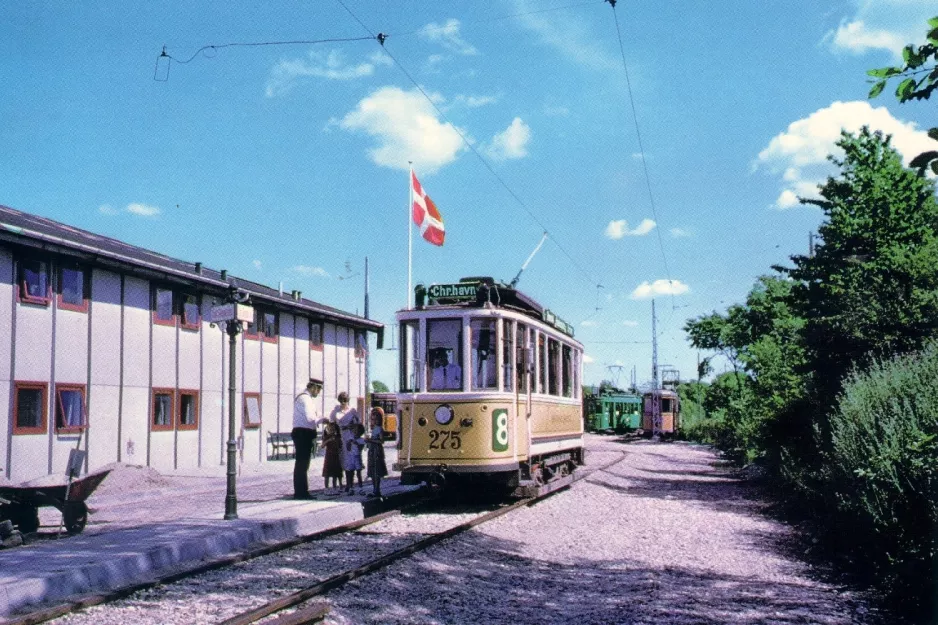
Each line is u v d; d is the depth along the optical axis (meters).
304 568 8.49
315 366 35.22
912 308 12.44
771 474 17.80
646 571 8.74
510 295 14.88
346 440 15.14
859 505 8.82
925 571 6.89
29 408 20.25
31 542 10.34
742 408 22.98
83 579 7.37
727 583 8.16
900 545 7.55
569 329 19.05
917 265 12.77
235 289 11.31
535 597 7.52
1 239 18.97
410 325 14.29
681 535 11.34
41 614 6.24
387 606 6.95
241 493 16.84
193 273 28.25
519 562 9.27
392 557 8.66
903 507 7.83
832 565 9.17
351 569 8.38
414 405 14.01
